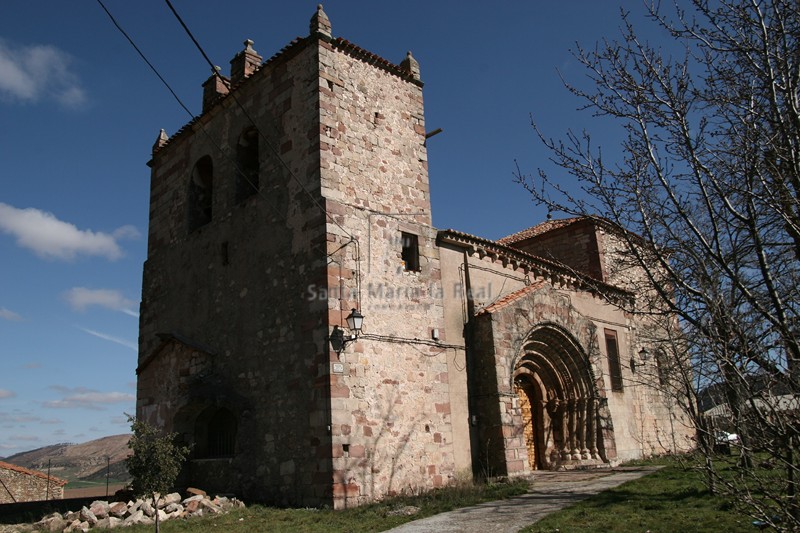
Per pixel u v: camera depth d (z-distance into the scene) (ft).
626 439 74.69
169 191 71.10
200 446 57.47
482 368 57.31
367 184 53.72
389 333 51.08
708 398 21.08
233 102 62.59
